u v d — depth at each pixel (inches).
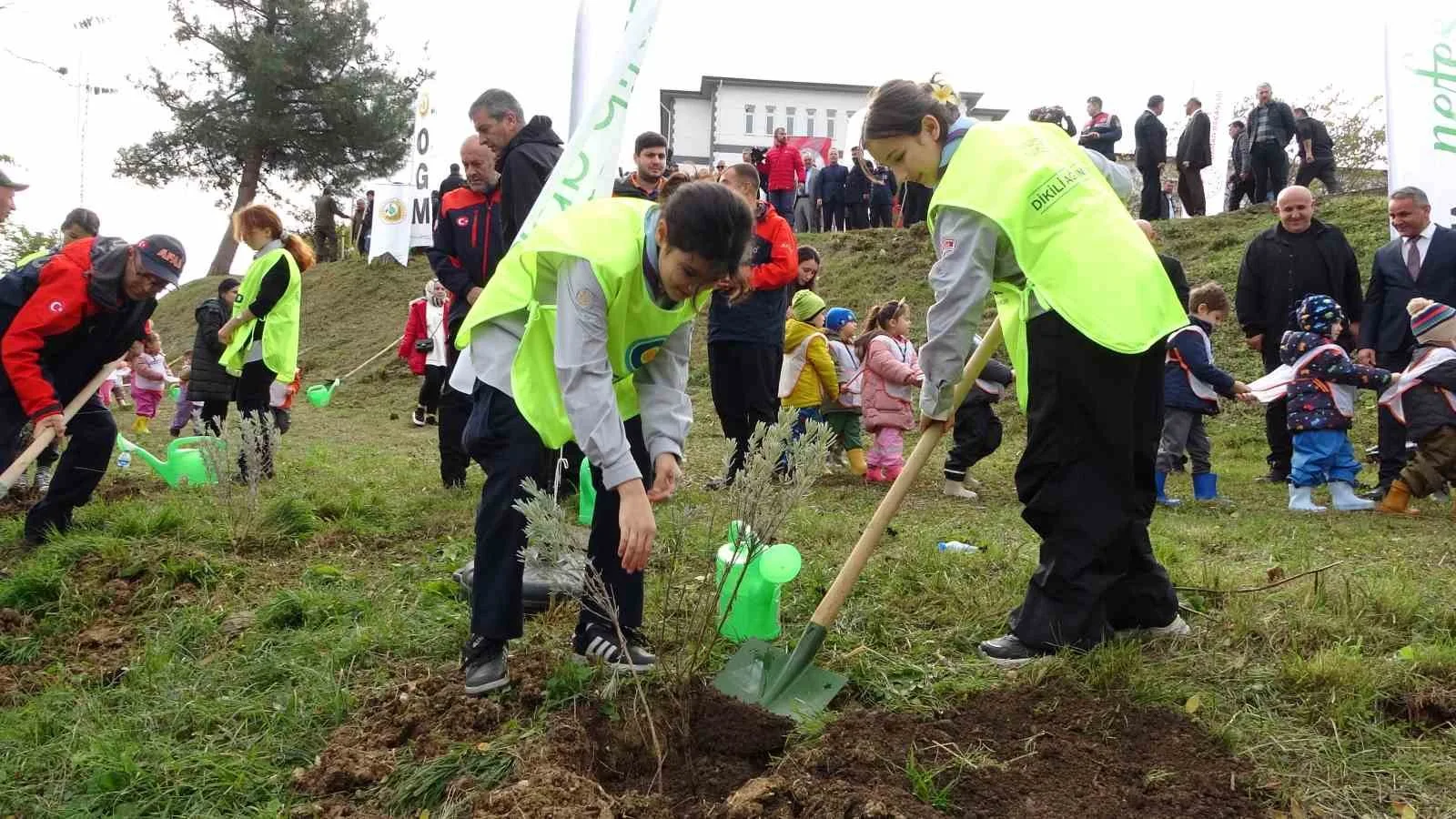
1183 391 269.7
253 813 105.0
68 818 106.0
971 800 98.3
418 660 137.3
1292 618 139.4
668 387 119.2
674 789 104.8
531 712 118.6
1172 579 160.1
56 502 202.5
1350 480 259.1
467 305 238.2
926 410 126.4
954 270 121.3
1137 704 115.5
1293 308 307.0
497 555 117.6
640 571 126.4
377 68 1183.6
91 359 198.8
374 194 793.6
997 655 129.4
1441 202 351.3
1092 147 589.6
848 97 2620.6
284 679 134.9
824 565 169.6
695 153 2645.2
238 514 211.6
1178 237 547.5
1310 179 588.7
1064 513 126.8
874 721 111.9
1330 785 100.8
